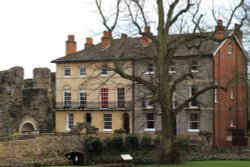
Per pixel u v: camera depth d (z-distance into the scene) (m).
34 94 67.75
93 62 67.31
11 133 62.91
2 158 44.84
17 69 67.62
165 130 38.09
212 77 59.78
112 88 66.94
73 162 54.31
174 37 42.84
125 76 37.91
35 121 67.38
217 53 61.03
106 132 66.62
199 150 50.47
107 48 67.50
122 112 65.88
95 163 53.31
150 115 64.00
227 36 38.38
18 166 45.75
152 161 50.47
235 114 65.94
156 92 37.69
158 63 38.12
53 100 74.38
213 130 60.00
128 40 64.00
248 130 69.19
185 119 61.66
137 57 59.72
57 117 70.44
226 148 50.34
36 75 72.38
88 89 65.44
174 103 60.72
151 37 38.44
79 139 54.16
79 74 69.75
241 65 65.75
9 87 66.62
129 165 47.62
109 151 53.69
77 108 69.12
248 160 46.34
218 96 61.47
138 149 53.09
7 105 64.75
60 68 71.38
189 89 61.12
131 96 65.12
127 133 58.97
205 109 60.50
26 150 47.56
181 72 59.56
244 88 67.75
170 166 36.53
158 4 38.47
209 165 37.59
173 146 38.34
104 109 67.06
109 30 38.00
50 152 50.44
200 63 60.50
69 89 70.56
